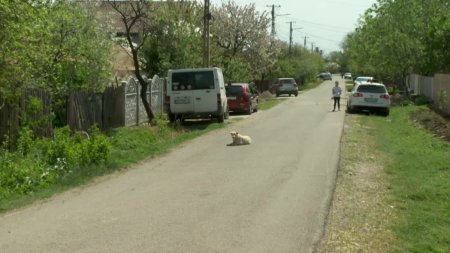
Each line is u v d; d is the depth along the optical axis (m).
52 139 18.08
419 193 12.72
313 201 12.05
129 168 16.83
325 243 9.03
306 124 30.77
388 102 38.19
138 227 10.01
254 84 67.12
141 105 30.83
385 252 8.57
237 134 22.20
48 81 21.20
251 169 16.30
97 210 11.44
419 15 54.19
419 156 18.70
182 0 41.72
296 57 118.88
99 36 26.98
